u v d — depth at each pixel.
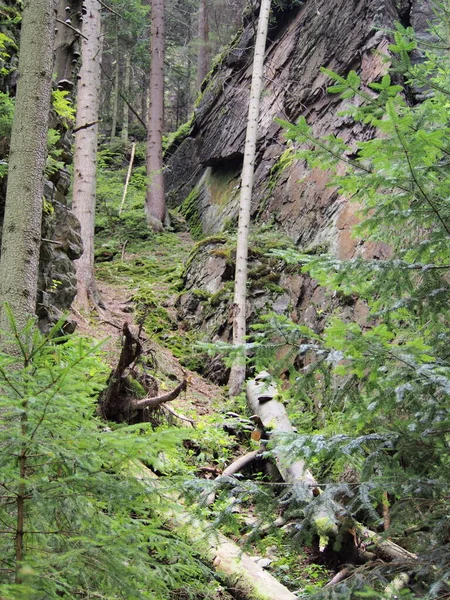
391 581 3.07
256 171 14.43
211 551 4.46
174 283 12.49
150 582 2.27
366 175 3.79
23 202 3.80
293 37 14.96
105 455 2.19
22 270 3.71
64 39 7.30
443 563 2.69
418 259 3.42
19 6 6.10
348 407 3.37
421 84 4.26
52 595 1.97
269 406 7.25
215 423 7.60
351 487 3.66
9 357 2.11
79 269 10.86
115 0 20.19
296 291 10.19
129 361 6.03
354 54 12.43
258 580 4.32
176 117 30.66
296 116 13.58
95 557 2.09
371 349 3.01
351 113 3.73
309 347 3.31
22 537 2.04
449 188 3.37
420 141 3.10
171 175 19.94
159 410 6.53
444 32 4.63
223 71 18.08
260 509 3.20
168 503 2.47
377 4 12.34
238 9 24.73
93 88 11.77
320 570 4.89
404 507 2.89
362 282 3.71
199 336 10.63
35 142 3.89
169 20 28.94
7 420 2.16
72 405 2.14
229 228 14.16
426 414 2.90
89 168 11.38
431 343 3.46
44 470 2.20
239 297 10.01
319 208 11.26
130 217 16.91
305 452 3.08
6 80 5.61
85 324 9.77
